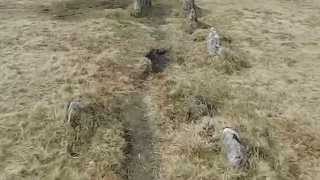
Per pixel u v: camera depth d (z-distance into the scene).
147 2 42.84
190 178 20.17
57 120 23.69
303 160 22.17
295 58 35.09
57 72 29.12
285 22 43.41
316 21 44.41
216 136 22.78
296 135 24.27
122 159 21.22
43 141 22.02
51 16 40.00
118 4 44.53
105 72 29.62
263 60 34.25
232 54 33.44
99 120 23.59
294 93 29.19
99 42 34.44
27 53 31.80
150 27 38.88
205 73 31.00
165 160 21.69
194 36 37.12
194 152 21.98
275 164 21.33
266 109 26.72
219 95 27.77
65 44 33.69
